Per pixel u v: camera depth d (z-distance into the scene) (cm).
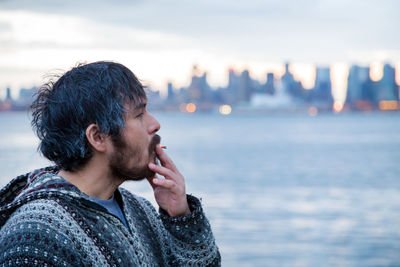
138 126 149
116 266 141
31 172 153
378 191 2570
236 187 2678
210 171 3541
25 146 4738
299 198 2312
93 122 143
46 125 146
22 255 129
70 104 143
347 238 1456
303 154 5397
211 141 7850
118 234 145
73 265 133
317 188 2697
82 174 148
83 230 138
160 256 166
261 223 1669
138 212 171
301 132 11919
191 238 163
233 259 1215
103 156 147
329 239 1440
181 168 3759
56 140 145
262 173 3459
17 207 140
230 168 3797
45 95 149
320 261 1203
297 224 1667
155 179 159
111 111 143
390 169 3756
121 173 151
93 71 146
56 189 140
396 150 5947
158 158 162
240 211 1905
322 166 4050
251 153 5447
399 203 2145
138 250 149
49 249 131
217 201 2155
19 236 131
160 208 167
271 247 1338
